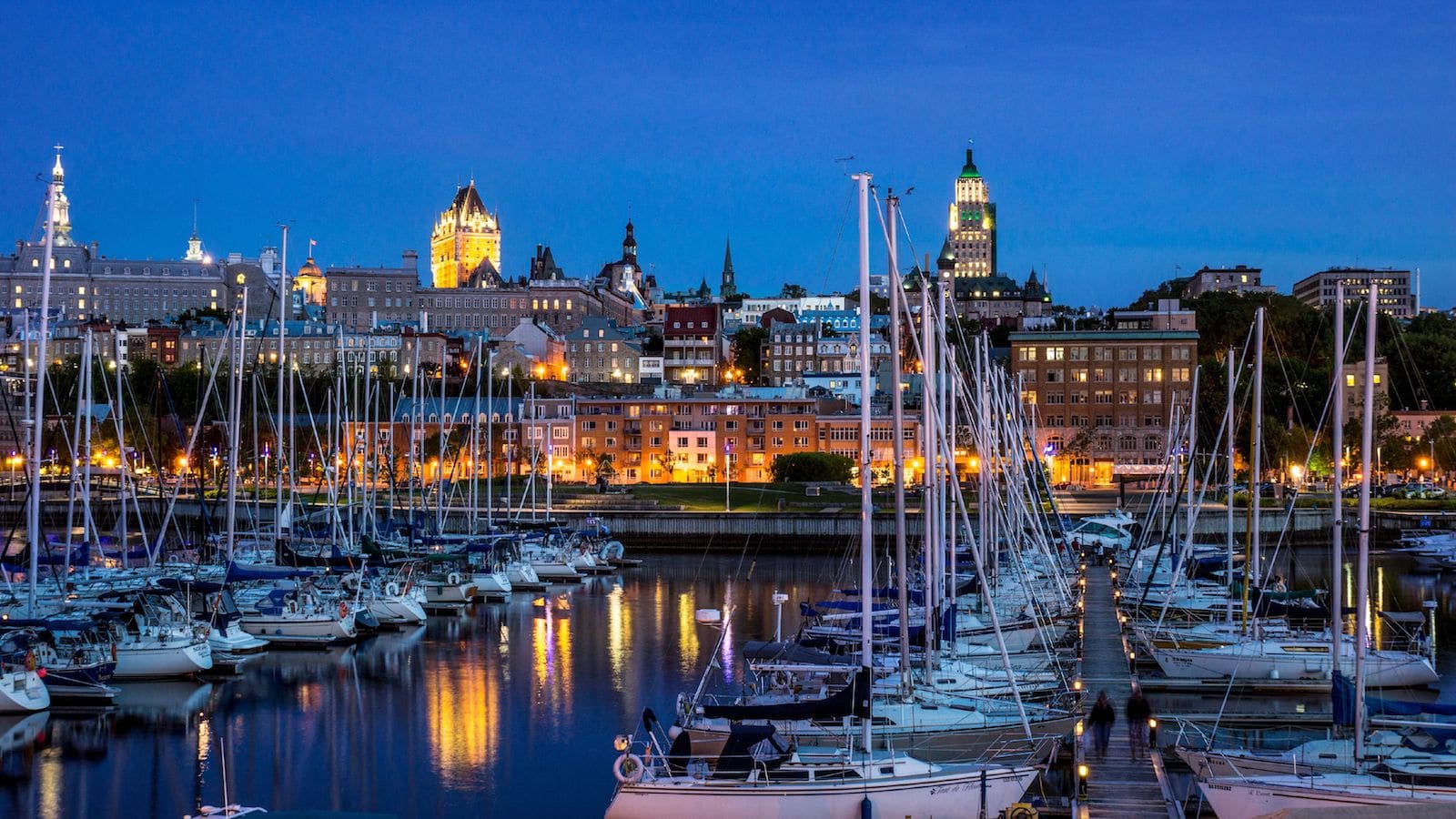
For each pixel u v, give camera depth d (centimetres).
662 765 4938
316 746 6525
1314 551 15912
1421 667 7081
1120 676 7419
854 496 18750
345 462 19088
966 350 10219
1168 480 16225
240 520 17000
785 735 5194
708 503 18525
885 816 4612
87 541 10256
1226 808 4716
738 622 10588
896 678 5975
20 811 5506
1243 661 7125
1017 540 11288
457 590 11188
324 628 9162
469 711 7300
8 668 7112
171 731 6781
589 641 9588
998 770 4762
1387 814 3909
